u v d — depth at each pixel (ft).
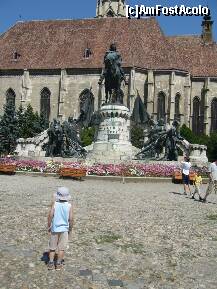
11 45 310.45
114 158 128.67
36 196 71.51
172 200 75.46
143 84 276.62
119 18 307.99
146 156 133.80
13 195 71.87
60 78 285.84
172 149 133.39
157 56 282.77
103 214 56.44
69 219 34.55
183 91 280.10
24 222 49.34
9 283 30.27
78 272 33.30
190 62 303.48
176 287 31.19
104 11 377.71
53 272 33.01
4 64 297.74
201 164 160.25
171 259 37.91
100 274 33.09
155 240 44.01
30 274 32.30
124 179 108.58
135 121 162.30
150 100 273.95
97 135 134.82
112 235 45.11
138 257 38.04
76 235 44.52
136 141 194.80
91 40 299.17
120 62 132.36
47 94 288.51
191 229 49.80
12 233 43.96
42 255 37.04
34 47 305.32
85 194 77.20
